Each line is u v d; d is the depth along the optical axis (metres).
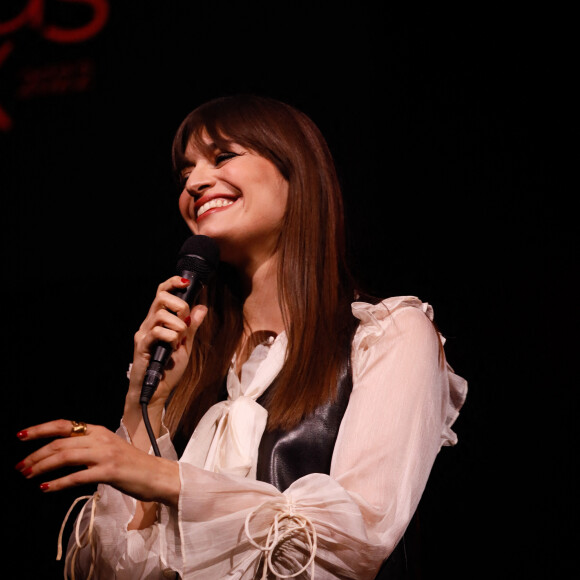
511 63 7.12
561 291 6.76
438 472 6.75
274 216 4.02
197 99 8.03
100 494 3.40
